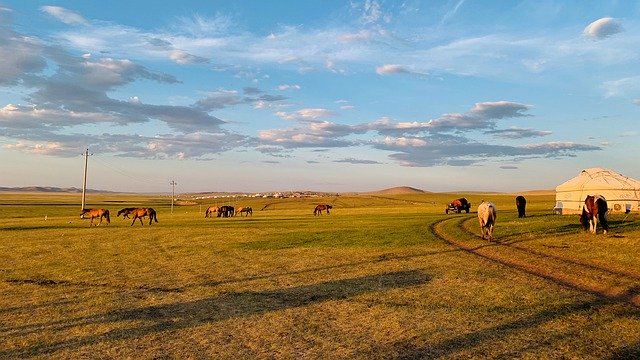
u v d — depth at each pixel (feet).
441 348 31.12
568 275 53.52
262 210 367.25
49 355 31.73
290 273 62.03
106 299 48.62
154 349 32.50
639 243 70.23
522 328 34.71
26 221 211.00
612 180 151.23
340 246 87.97
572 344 30.86
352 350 31.30
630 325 34.32
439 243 87.76
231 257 78.64
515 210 200.85
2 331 37.78
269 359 30.07
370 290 49.96
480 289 48.29
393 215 196.95
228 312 42.42
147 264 72.64
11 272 67.41
